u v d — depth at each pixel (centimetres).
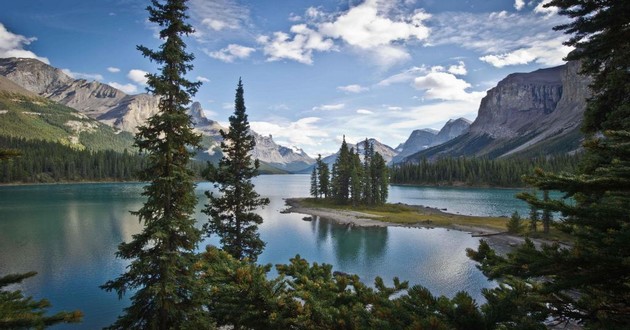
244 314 536
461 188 18150
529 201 387
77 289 3541
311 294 578
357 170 11106
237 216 2678
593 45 606
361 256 4941
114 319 2908
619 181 325
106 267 4191
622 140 371
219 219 2666
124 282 1562
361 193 11438
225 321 605
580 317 368
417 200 12569
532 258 365
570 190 356
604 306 367
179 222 1554
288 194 16362
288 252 5191
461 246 5444
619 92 1132
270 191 18550
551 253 359
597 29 574
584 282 333
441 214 8988
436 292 3569
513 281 416
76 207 9231
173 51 1530
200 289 1462
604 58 825
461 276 4047
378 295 510
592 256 328
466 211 9706
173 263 1505
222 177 2653
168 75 1542
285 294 565
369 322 446
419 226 7206
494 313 366
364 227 7181
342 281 607
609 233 349
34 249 4966
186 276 1503
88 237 5712
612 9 526
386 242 5800
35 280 3778
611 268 327
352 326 466
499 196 13850
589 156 609
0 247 5081
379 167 10931
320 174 12488
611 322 344
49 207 9188
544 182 368
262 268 607
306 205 11138
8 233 6025
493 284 3759
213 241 5334
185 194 1633
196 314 1459
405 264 4534
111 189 15488
